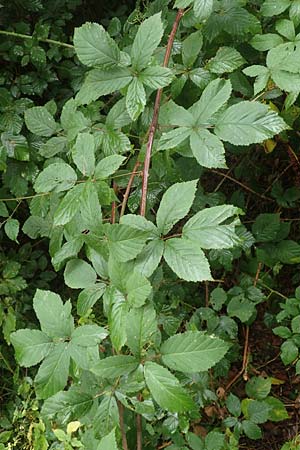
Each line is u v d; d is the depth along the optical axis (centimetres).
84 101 83
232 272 159
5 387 156
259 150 151
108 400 68
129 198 102
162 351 63
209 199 126
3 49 146
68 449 102
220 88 71
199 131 71
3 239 166
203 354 62
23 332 68
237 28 90
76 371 68
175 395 60
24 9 154
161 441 132
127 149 85
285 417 122
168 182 103
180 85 92
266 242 140
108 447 56
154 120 77
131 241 63
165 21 99
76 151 72
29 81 150
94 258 72
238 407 118
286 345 122
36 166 129
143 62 72
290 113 103
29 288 160
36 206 97
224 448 113
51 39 150
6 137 123
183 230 65
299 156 142
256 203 163
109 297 66
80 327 68
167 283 130
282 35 84
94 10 170
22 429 136
